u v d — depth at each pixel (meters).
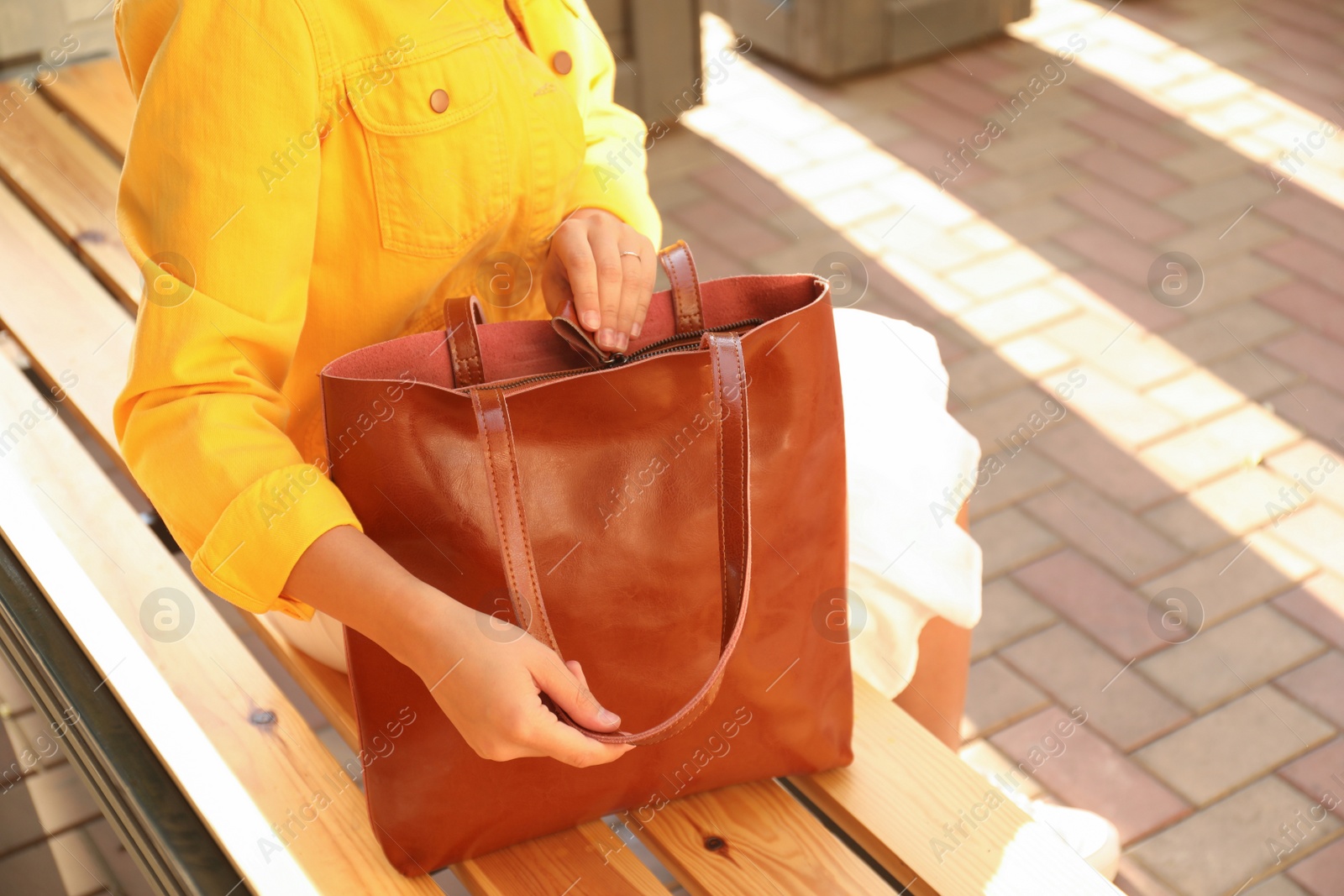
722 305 1.31
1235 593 2.38
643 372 1.13
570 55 1.52
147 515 2.11
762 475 1.18
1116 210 3.59
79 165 2.53
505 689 1.01
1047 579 2.43
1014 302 3.21
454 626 1.03
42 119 2.72
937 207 3.64
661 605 1.18
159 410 1.13
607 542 1.15
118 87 2.81
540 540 1.14
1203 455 2.71
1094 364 2.99
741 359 1.11
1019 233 3.50
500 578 1.14
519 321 1.27
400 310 1.35
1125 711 2.16
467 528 1.13
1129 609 2.36
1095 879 1.27
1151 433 2.77
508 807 1.23
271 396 1.20
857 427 1.61
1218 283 3.26
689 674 1.21
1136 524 2.55
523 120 1.35
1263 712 2.15
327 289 1.32
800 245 3.46
